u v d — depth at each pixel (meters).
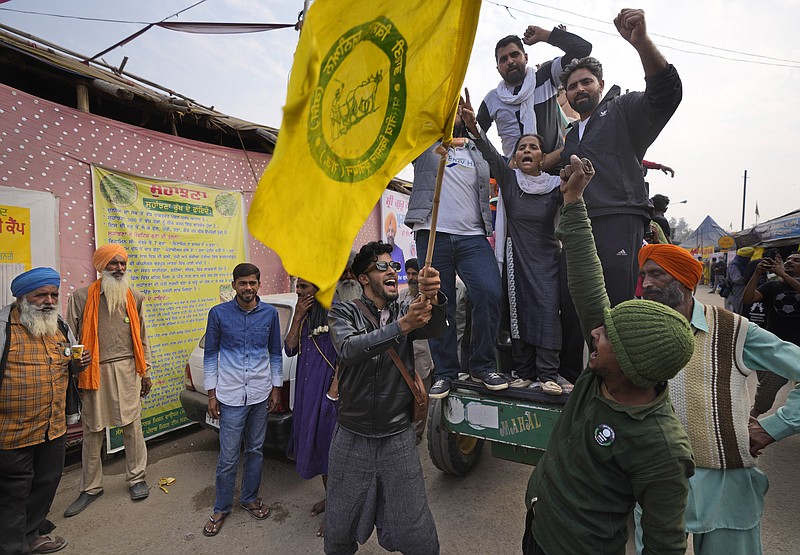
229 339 3.05
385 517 2.04
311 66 0.78
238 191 5.27
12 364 2.45
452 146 2.94
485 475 3.68
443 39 1.09
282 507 3.24
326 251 0.95
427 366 4.23
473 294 2.79
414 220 2.92
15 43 3.64
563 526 1.30
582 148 2.56
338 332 1.96
